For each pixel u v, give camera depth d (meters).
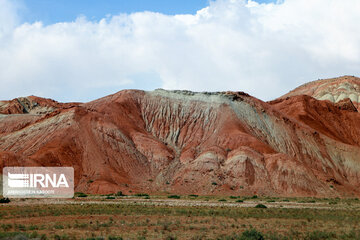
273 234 33.88
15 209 52.50
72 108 116.56
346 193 101.00
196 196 87.56
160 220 41.88
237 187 95.75
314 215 48.56
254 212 50.38
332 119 171.75
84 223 39.06
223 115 127.12
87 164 100.31
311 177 100.50
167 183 100.19
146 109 134.38
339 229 38.00
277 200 79.75
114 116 122.94
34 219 42.97
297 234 34.41
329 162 125.94
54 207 54.81
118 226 37.56
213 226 37.50
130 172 103.44
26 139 109.31
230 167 100.62
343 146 134.62
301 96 173.00
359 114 180.62
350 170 127.44
